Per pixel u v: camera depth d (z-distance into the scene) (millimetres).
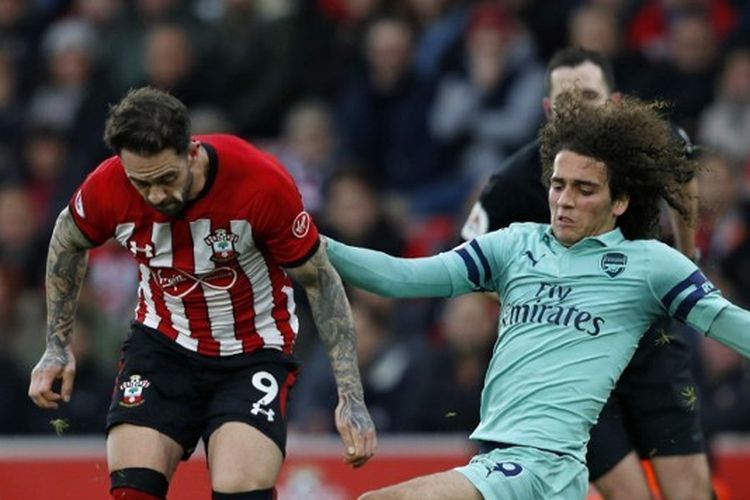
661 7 44875
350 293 37938
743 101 42188
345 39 45562
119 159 20297
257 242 20594
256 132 45125
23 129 46188
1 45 47906
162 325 21156
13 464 33375
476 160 43469
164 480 20438
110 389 38281
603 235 20938
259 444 20312
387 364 37219
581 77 25188
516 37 44031
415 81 44469
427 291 21406
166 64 44906
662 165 21031
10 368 39188
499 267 21391
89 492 33438
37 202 44875
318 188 42531
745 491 34125
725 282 38281
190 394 20984
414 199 43438
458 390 36312
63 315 21422
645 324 20859
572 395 20422
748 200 39312
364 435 20641
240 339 21047
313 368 37875
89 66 46438
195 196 20188
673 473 24922
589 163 20672
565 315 20656
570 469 20328
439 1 45750
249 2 45562
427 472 33500
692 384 25062
